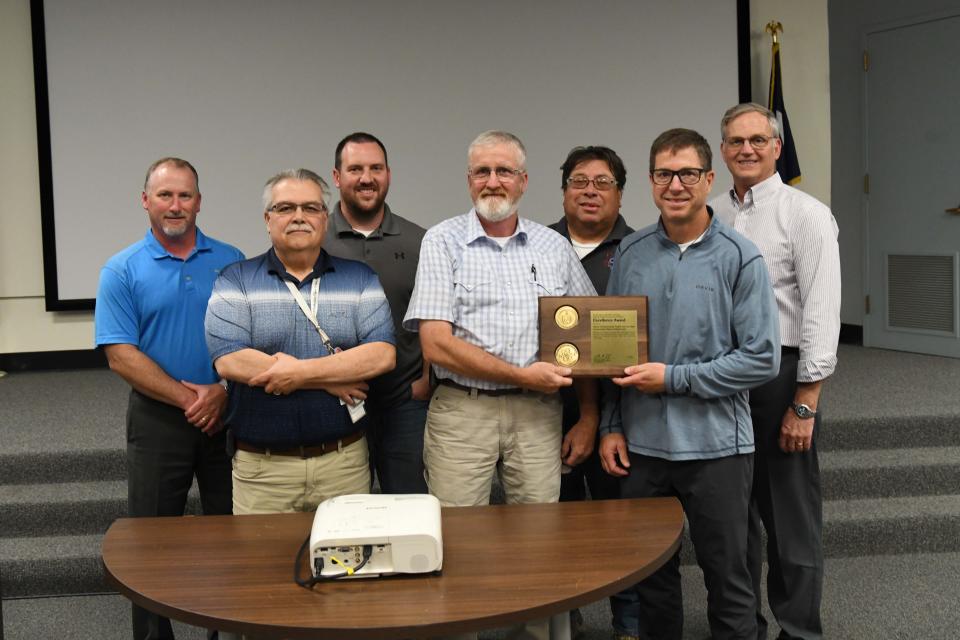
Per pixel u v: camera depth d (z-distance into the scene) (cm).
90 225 607
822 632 305
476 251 262
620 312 249
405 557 186
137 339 285
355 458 262
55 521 388
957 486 420
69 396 540
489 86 614
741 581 255
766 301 249
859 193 700
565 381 247
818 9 630
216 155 607
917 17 647
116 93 599
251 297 256
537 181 621
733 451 252
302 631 166
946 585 352
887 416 448
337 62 607
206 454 293
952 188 636
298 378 245
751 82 626
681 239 257
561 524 217
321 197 255
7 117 604
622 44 614
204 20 599
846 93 704
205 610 173
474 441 261
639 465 261
